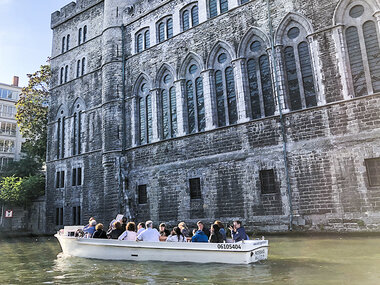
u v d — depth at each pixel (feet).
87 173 95.04
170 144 77.51
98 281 30.25
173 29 82.48
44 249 61.72
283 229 58.75
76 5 111.04
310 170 58.13
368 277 26.78
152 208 77.77
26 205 119.96
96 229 47.11
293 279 27.22
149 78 84.89
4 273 36.37
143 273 33.06
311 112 59.62
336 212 54.65
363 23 57.36
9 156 193.47
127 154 85.76
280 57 64.28
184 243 37.73
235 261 34.78
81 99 102.06
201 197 70.08
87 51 103.96
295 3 63.98
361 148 54.08
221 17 73.72
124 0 95.30
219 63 73.41
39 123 128.98
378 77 55.21
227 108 70.28
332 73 58.75
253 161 64.34
